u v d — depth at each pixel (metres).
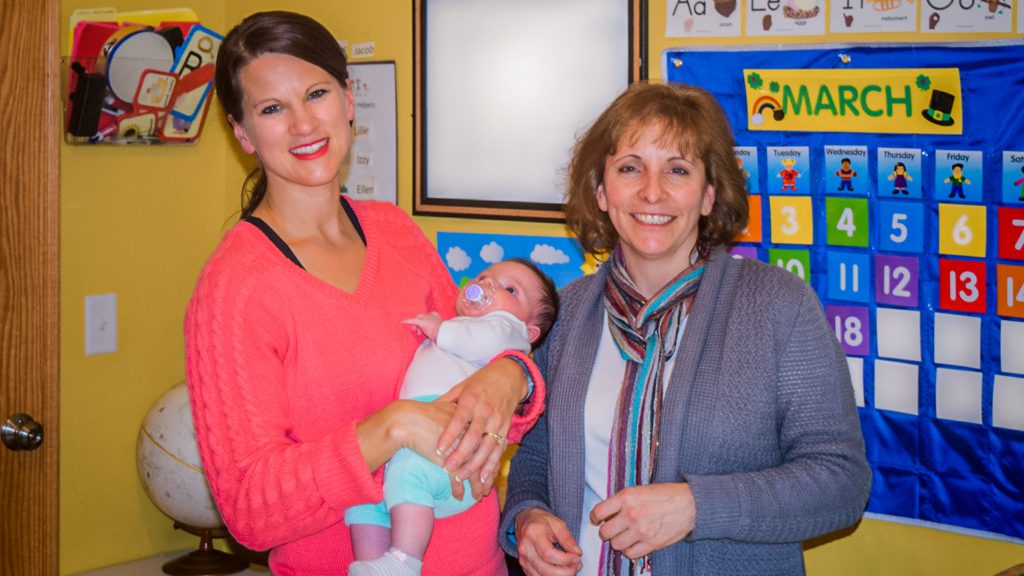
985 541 1.99
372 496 1.35
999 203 1.91
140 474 2.64
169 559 2.87
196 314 1.42
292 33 1.45
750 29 2.15
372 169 2.74
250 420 1.39
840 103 2.06
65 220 2.66
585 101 2.37
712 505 1.44
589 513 1.60
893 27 2.00
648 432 1.56
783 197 2.14
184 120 2.80
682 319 1.60
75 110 2.58
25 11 1.72
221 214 3.00
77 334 2.70
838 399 1.53
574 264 2.42
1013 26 1.88
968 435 1.98
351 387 1.49
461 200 2.57
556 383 1.65
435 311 1.67
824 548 2.19
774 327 1.53
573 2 2.36
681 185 1.54
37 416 1.78
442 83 2.57
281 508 1.36
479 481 1.43
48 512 1.81
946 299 1.99
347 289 1.54
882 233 2.04
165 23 2.70
